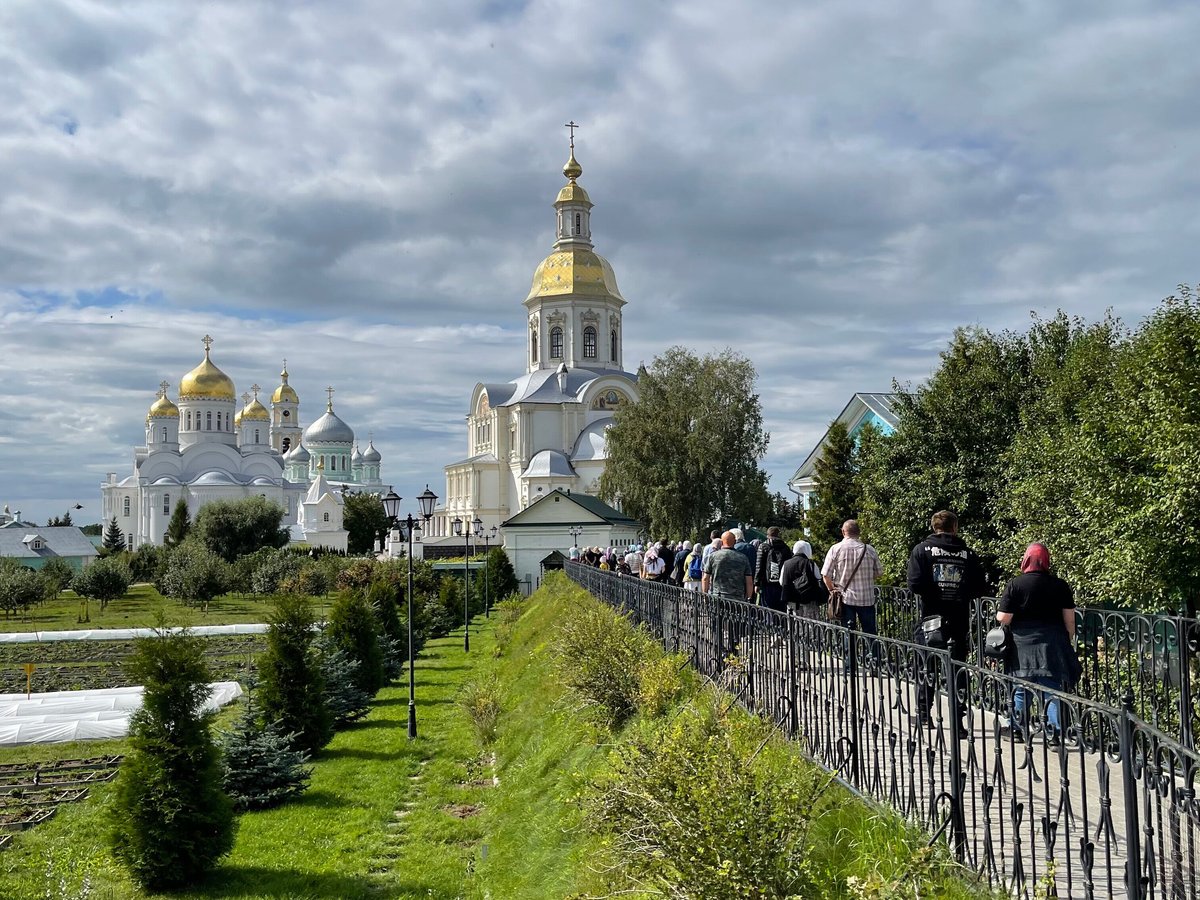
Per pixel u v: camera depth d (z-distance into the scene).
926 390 29.27
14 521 148.75
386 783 20.48
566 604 34.00
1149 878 5.13
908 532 28.25
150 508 142.88
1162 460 16.95
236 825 15.59
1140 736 5.43
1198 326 16.88
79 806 19.27
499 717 23.84
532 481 103.69
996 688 6.86
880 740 10.61
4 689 35.66
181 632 15.87
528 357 118.25
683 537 69.50
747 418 71.44
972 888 6.51
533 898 11.78
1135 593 17.17
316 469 167.12
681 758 7.74
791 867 7.01
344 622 30.44
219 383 151.12
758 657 12.56
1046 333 28.59
